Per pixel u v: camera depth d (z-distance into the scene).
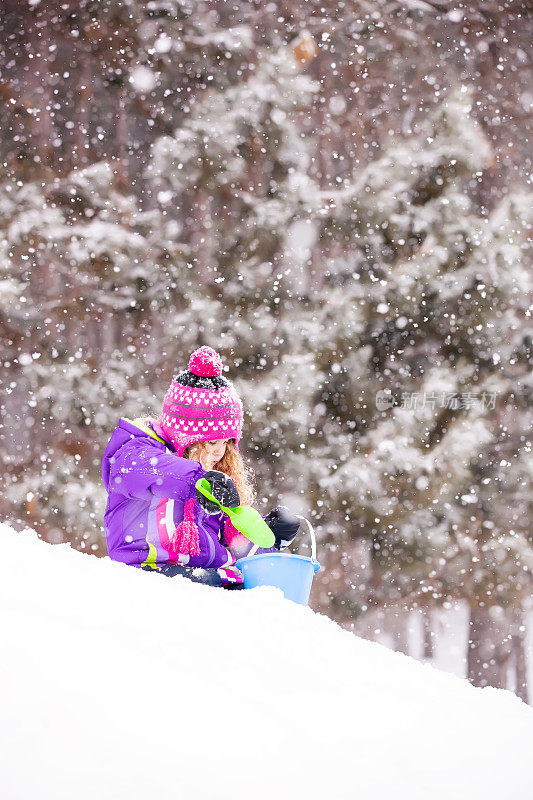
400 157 29.80
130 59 32.12
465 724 3.77
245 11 36.28
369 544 28.11
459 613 41.94
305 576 7.09
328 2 35.78
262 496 27.16
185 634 3.91
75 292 28.39
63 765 2.57
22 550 4.67
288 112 30.08
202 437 7.91
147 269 28.53
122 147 33.44
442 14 36.50
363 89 35.72
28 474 27.92
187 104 32.50
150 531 7.26
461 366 29.03
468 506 28.58
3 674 2.99
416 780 3.05
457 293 29.14
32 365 27.86
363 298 28.89
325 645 4.40
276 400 27.38
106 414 27.45
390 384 28.72
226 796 2.62
